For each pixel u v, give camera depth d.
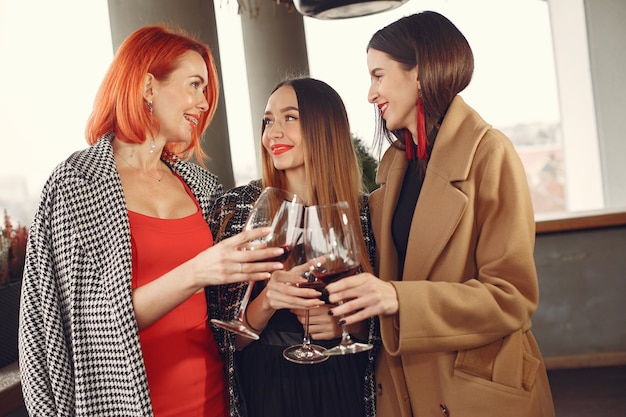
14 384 1.93
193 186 1.58
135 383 1.24
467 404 1.37
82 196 1.29
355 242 1.22
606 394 3.66
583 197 6.02
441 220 1.41
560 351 4.20
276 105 1.66
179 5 2.94
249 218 1.26
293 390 1.51
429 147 1.53
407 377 1.45
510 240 1.35
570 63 5.95
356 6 2.49
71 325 1.27
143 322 1.28
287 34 5.00
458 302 1.31
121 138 1.43
